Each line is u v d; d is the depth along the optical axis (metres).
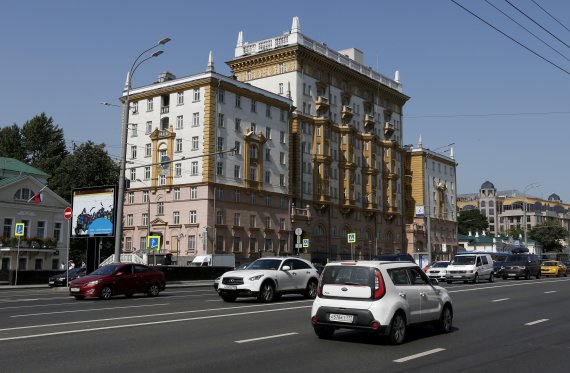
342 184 81.00
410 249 96.44
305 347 11.16
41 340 11.66
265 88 76.44
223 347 11.02
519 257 47.12
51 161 79.94
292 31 75.25
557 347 11.59
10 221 53.44
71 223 37.16
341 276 11.93
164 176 65.44
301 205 73.88
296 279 23.09
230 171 64.25
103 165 71.81
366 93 88.81
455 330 14.09
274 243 68.62
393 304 11.53
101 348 10.74
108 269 25.34
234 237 63.72
